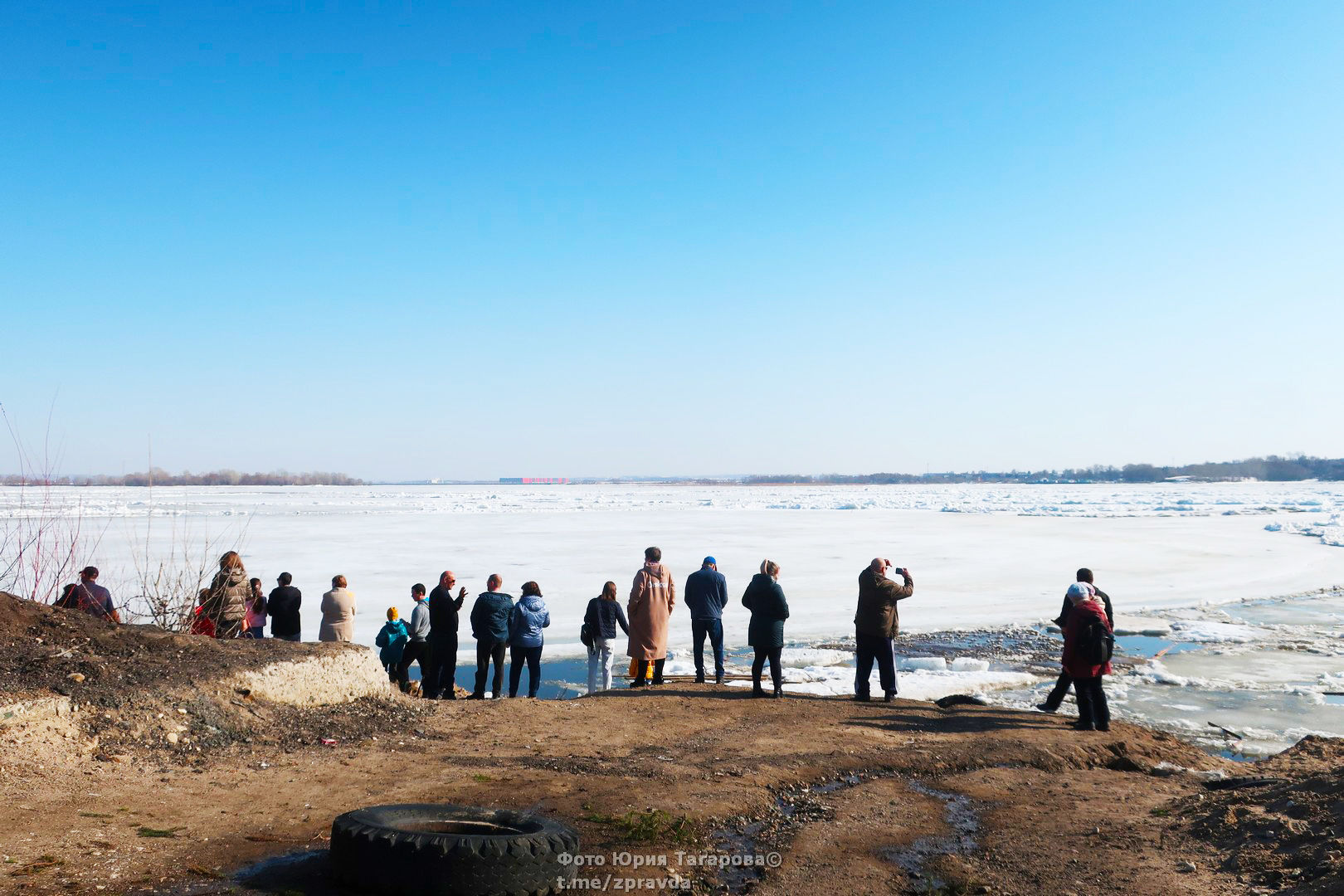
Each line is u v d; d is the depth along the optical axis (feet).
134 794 19.08
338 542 118.32
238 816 18.38
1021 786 23.75
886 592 35.42
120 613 40.37
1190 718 38.65
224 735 23.35
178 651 26.13
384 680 30.19
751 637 34.86
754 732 28.76
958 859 18.07
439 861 14.57
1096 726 30.81
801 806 21.79
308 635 56.39
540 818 16.88
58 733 20.76
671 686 36.47
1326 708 40.55
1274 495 376.27
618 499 315.58
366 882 14.71
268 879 15.12
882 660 35.55
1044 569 97.71
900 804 21.77
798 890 16.46
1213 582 88.94
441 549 110.11
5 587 33.22
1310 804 18.62
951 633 61.98
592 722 29.32
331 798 19.88
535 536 133.49
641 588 37.93
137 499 253.85
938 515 203.72
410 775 22.04
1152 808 21.39
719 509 231.71
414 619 37.70
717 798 21.02
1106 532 149.28
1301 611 72.02
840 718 31.35
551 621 63.21
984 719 31.68
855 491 517.96
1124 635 61.41
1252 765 26.61
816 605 72.69
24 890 13.60
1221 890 15.79
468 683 45.55
